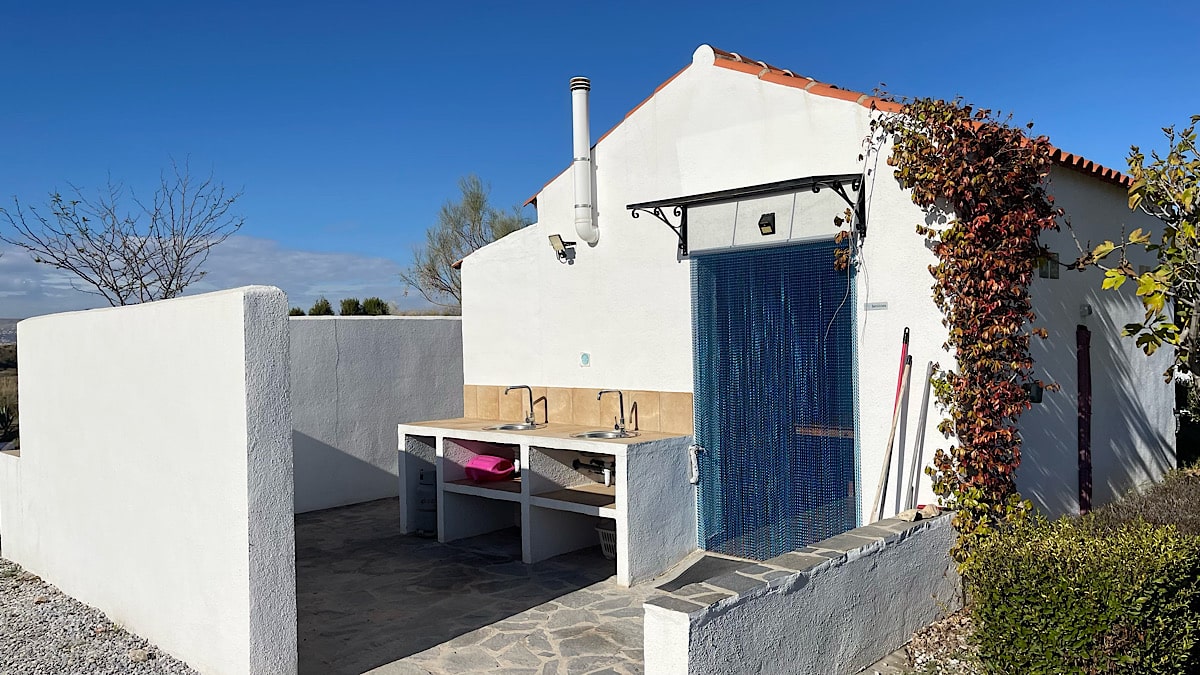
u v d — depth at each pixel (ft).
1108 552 14.84
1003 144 19.65
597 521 29.12
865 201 22.16
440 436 29.55
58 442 23.59
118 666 17.42
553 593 23.25
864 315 22.30
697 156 26.03
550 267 30.37
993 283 19.42
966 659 17.10
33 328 25.20
